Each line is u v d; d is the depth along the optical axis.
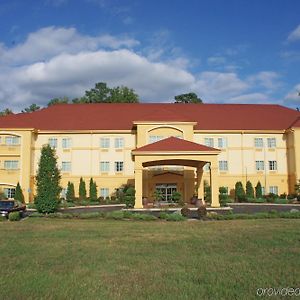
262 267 10.95
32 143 49.94
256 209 37.09
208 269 10.79
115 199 48.88
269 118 54.69
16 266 11.39
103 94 77.88
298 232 18.27
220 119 53.81
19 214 28.81
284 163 52.12
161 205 40.06
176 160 38.06
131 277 10.01
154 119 49.09
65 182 50.66
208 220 26.23
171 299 8.21
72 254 13.21
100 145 51.31
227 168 51.50
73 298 8.33
